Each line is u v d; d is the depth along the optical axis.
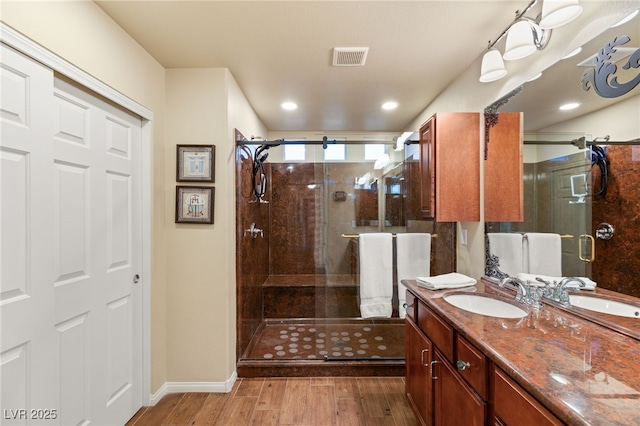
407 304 1.96
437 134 2.02
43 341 1.23
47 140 1.24
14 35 1.11
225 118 2.15
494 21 1.61
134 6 1.49
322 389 2.16
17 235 1.13
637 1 1.04
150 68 1.96
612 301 1.14
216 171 2.14
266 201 3.49
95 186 1.55
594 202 1.22
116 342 1.72
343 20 1.60
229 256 2.20
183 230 2.13
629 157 1.06
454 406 1.26
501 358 0.91
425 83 2.41
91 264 1.53
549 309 1.38
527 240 1.60
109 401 1.66
